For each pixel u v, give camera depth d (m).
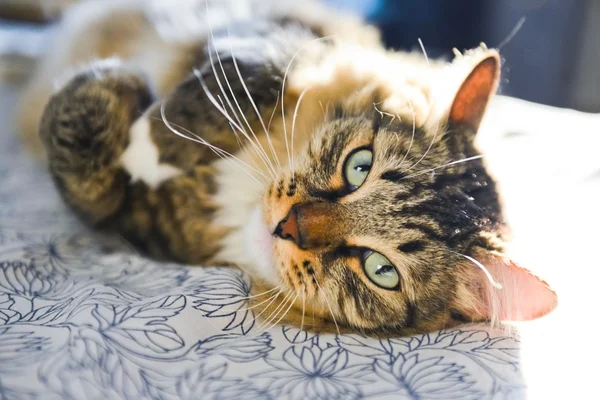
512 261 0.27
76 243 0.33
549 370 0.24
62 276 0.29
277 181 0.30
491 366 0.24
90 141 0.32
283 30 0.35
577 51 0.44
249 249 0.31
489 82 0.30
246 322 0.26
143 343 0.23
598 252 0.29
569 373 0.24
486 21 0.44
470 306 0.28
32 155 0.44
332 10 0.42
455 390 0.22
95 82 0.33
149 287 0.28
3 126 0.47
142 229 0.34
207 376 0.22
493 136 0.33
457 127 0.30
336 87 0.31
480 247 0.28
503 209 0.30
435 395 0.22
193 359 0.23
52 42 0.46
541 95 0.45
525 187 0.32
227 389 0.22
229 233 0.33
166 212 0.34
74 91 0.33
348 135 0.30
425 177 0.29
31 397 0.20
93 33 0.42
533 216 0.31
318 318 0.29
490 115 0.32
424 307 0.28
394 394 0.22
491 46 0.42
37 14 0.57
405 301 0.28
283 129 0.32
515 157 0.33
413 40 0.43
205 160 0.33
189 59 0.35
